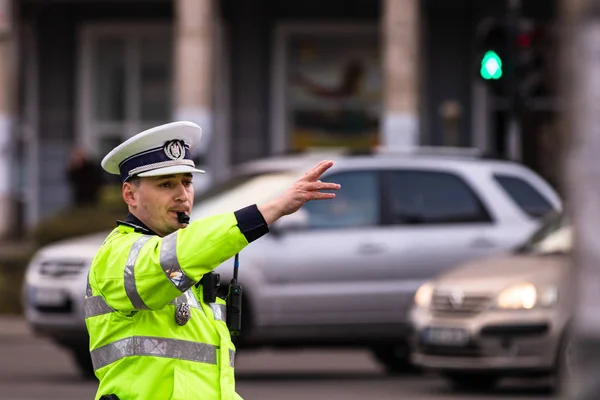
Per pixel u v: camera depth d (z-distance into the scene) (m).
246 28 55.59
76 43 56.81
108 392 8.78
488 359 22.45
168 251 8.46
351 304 25.42
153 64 56.66
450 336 22.89
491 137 53.94
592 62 10.90
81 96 56.75
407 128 47.75
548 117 50.56
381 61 55.31
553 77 31.23
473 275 23.20
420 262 25.84
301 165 26.16
